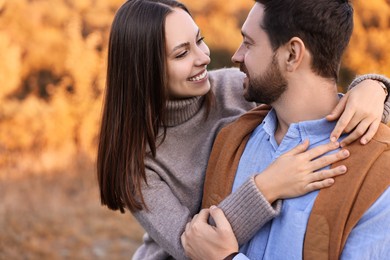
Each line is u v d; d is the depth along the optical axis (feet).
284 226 5.14
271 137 5.61
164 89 6.21
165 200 6.26
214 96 6.85
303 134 5.34
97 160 6.59
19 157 25.09
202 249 5.34
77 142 26.84
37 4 33.96
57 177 22.88
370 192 4.79
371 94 5.24
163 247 6.23
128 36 6.20
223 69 7.34
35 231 17.71
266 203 5.14
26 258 16.28
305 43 5.24
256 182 5.24
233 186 5.73
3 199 19.86
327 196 4.96
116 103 6.37
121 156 6.32
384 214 4.75
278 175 5.17
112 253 17.04
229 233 5.23
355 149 5.05
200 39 6.51
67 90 30.48
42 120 26.84
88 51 28.07
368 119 5.10
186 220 6.08
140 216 6.33
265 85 5.42
